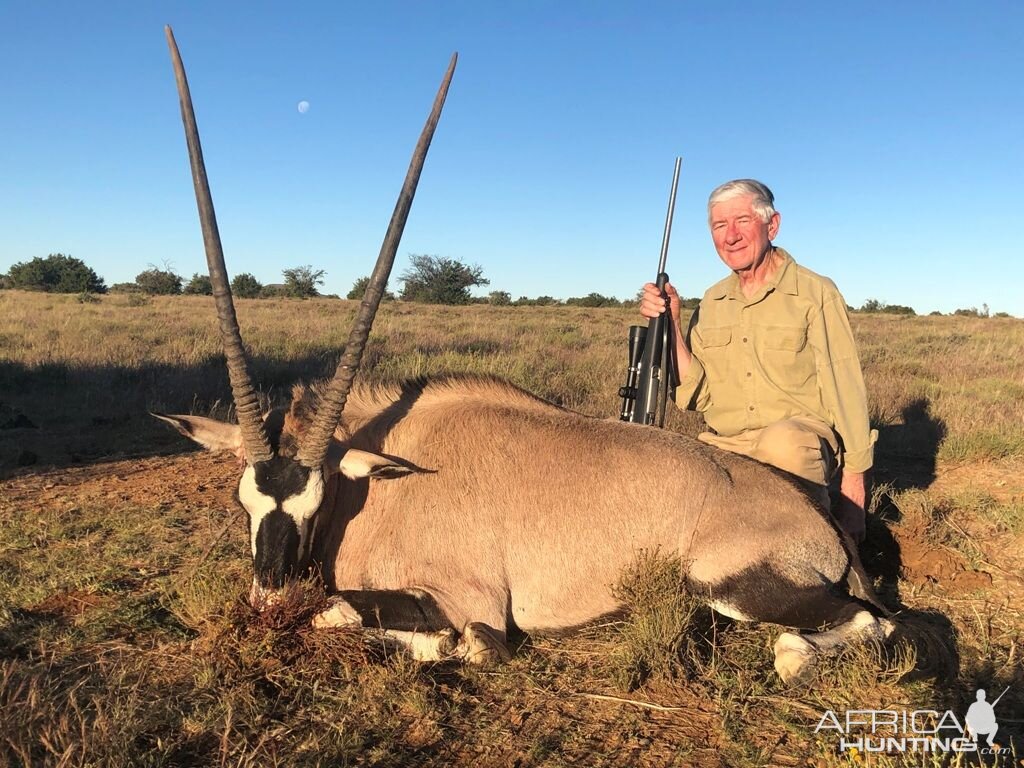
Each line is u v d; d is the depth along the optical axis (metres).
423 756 3.04
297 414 3.84
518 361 13.19
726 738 3.20
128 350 14.70
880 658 3.58
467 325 26.30
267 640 3.55
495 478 3.98
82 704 3.22
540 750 3.09
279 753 2.98
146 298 43.53
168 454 7.91
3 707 2.97
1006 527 5.77
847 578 3.92
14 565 4.81
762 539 3.78
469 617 3.80
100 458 7.72
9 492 6.43
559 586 3.94
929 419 9.18
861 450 4.44
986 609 4.46
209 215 3.56
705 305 4.86
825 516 3.94
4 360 13.33
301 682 3.45
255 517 3.69
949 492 6.69
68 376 12.09
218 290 3.56
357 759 3.00
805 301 4.48
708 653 3.85
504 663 3.74
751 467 4.08
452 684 3.57
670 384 5.35
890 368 14.56
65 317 24.47
